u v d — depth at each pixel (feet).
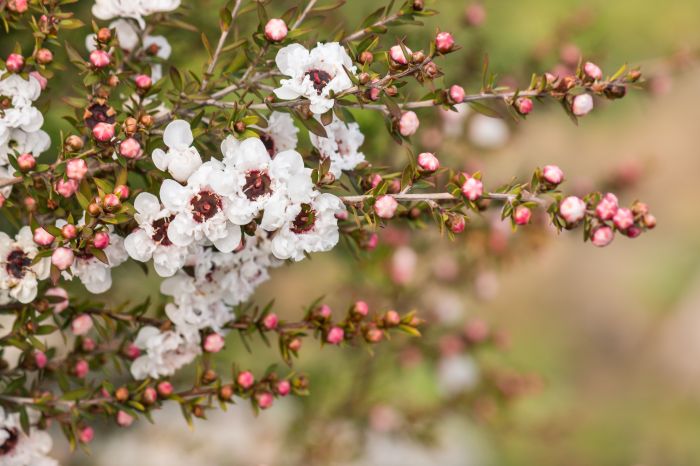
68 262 1.37
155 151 1.38
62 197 1.44
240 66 1.47
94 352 1.54
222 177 1.36
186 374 1.73
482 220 1.99
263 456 2.33
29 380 1.73
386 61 1.44
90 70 1.44
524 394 2.24
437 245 2.06
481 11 1.90
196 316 1.47
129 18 1.51
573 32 2.10
